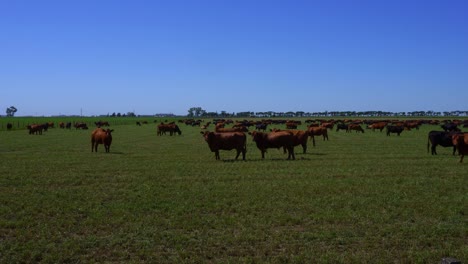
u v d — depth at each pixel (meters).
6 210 14.20
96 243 11.01
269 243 10.91
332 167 23.88
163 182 19.42
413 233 11.61
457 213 13.61
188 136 59.72
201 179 20.12
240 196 16.16
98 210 14.17
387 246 10.72
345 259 9.78
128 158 29.33
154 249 10.61
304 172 21.97
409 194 16.36
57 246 10.85
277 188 17.62
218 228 12.24
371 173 21.56
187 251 10.39
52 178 20.58
